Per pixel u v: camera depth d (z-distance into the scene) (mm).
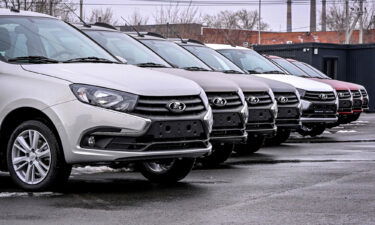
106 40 11078
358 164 11266
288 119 13953
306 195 7992
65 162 7887
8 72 8242
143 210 7047
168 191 8273
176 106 8078
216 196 7918
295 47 32656
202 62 12445
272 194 8062
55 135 7891
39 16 9414
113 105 7762
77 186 8570
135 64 10711
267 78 14188
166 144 8023
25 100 7965
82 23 11602
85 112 7742
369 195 8008
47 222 6445
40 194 7859
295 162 11648
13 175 8141
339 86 19141
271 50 33219
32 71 8156
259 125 12102
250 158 12367
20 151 8125
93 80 7922
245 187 8602
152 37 12797
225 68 13492
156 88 8047
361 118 26906
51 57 8672
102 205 7289
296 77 16531
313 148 14484
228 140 10500
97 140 7812
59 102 7824
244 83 12008
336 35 65375
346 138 17344
